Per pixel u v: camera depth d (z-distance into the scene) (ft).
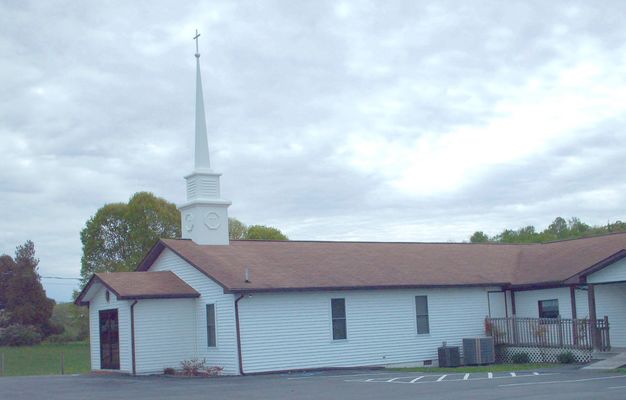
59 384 86.48
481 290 118.52
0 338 223.92
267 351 97.40
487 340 109.60
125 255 210.59
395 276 111.24
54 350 204.44
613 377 75.97
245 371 95.20
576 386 67.21
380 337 107.55
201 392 72.38
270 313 98.53
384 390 69.31
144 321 99.50
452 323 114.83
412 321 111.14
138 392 74.08
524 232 271.28
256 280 98.22
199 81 116.67
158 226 210.79
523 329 110.32
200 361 101.50
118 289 99.45
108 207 211.61
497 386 69.56
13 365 153.89
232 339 96.27
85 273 210.38
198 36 117.50
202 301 102.63
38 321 242.58
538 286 113.50
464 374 86.99
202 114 115.85
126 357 99.40
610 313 108.06
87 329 241.96
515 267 125.59
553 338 106.01
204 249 108.88
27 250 250.57
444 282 112.88
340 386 75.05
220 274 98.37
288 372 98.43
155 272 108.78
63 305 283.59
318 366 101.14
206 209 112.57
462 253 130.31
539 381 73.67
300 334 100.48
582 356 101.35
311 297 102.32
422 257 124.57
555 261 119.44
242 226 254.88
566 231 256.93
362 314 106.63
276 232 238.27
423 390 67.97
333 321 103.96
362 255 119.85
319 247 120.26
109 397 69.92
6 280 250.16
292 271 105.09
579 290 111.34
